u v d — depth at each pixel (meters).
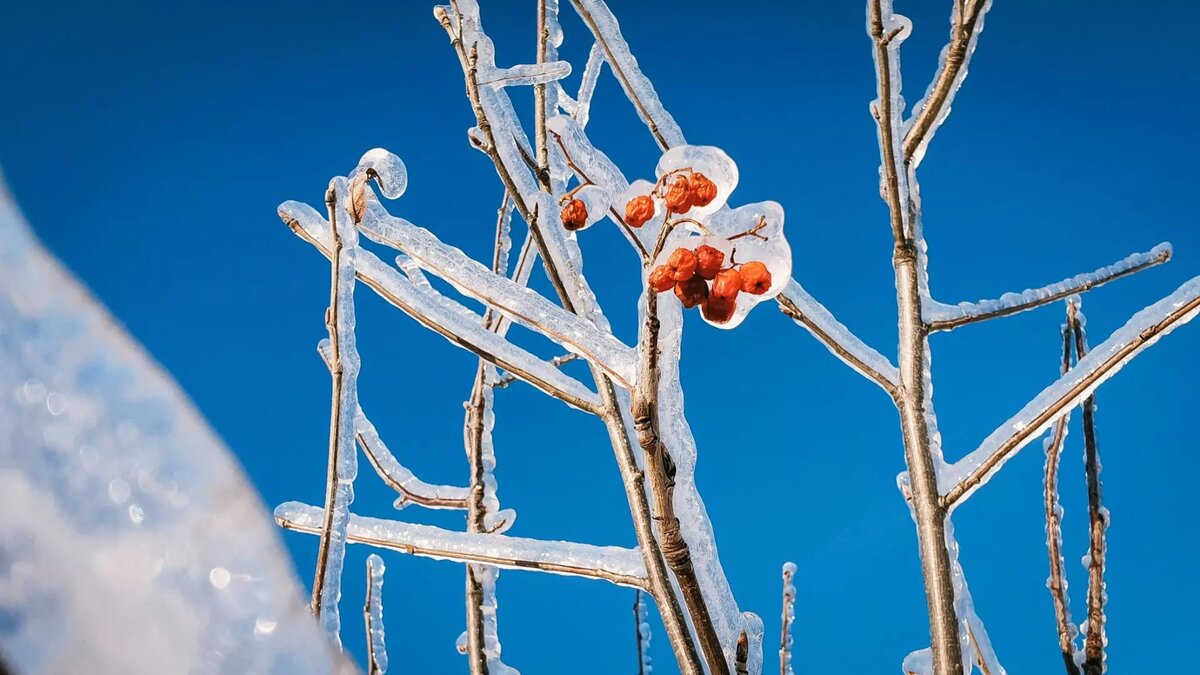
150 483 0.32
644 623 0.84
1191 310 0.73
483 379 0.85
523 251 0.83
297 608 0.33
